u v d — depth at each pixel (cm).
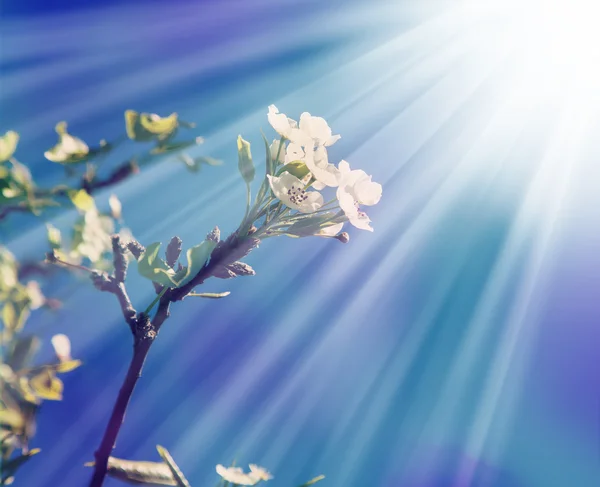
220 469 45
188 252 43
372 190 49
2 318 45
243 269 46
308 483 44
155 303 45
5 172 45
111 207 50
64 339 47
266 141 48
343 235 48
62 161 46
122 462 44
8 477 43
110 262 49
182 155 47
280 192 46
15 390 44
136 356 45
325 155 48
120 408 44
